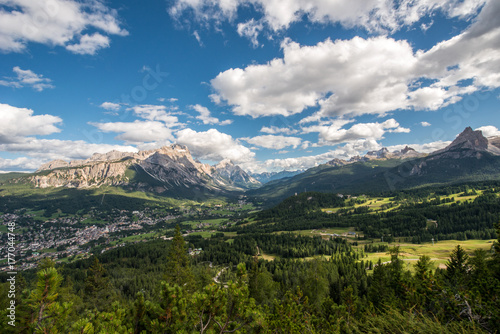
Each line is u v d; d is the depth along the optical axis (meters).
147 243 187.38
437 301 13.94
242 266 12.10
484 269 24.41
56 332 8.35
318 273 61.34
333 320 21.55
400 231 175.62
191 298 10.46
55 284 8.52
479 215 172.50
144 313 10.90
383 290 35.91
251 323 11.15
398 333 11.61
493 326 10.84
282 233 188.38
